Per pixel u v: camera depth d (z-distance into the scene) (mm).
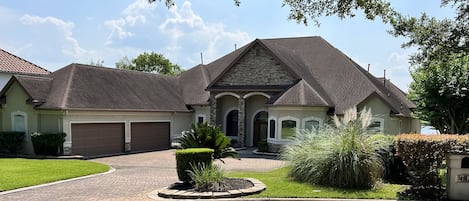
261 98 28953
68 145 22109
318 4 9461
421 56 12859
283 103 24141
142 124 27047
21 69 31734
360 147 10656
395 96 29453
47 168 16172
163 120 28750
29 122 23031
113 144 24922
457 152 8781
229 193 9352
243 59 28391
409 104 29391
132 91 27719
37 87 23266
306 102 23750
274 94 26797
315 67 30547
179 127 30344
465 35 11719
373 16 9297
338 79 28359
